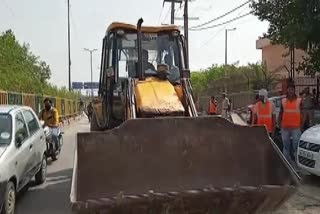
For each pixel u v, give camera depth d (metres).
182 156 6.40
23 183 8.36
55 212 8.09
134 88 8.48
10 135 8.09
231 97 38.75
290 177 6.23
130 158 6.25
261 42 50.56
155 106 8.04
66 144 19.55
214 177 6.43
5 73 27.02
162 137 6.38
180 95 8.66
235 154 6.55
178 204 5.79
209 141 6.50
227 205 5.99
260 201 6.04
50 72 55.47
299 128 11.45
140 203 5.61
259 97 11.90
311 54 17.28
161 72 9.09
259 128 6.68
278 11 17.33
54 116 14.38
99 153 6.16
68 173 12.09
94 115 12.66
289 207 7.82
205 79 60.91
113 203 5.48
